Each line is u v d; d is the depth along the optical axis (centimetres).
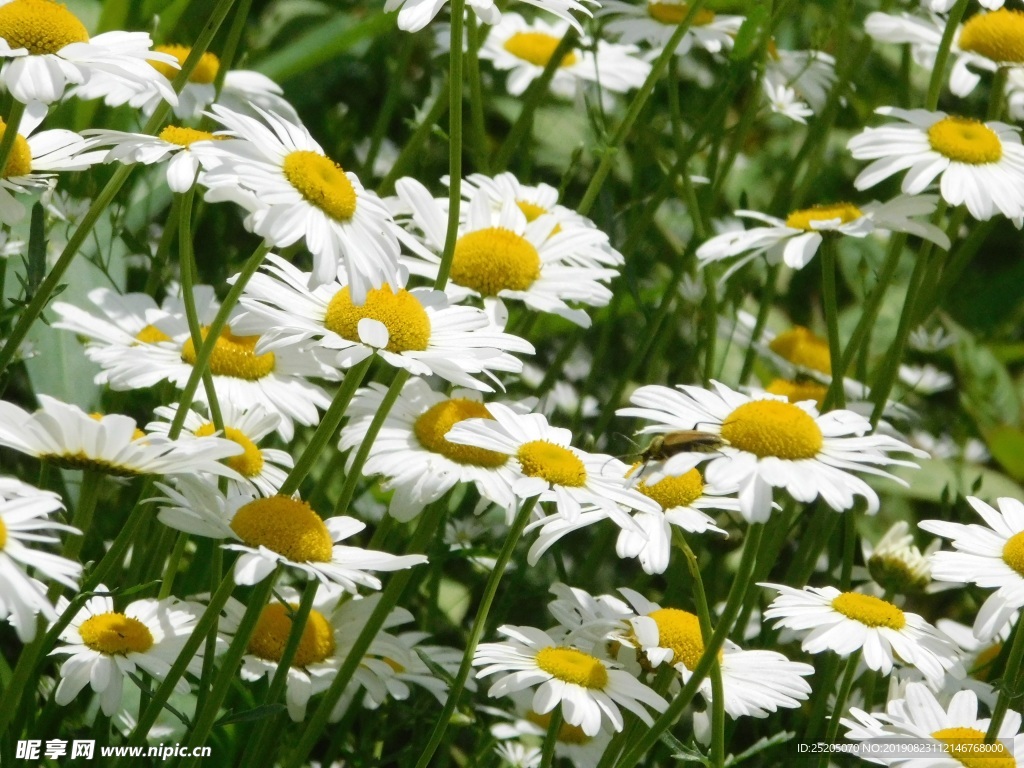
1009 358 218
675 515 173
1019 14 185
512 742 180
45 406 166
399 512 173
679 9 190
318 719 172
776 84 192
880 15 188
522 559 183
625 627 173
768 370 197
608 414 185
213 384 174
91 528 179
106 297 177
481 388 171
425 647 177
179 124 186
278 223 169
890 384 180
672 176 186
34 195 180
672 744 170
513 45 193
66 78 170
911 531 193
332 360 171
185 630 172
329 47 192
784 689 172
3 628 181
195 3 199
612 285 188
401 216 183
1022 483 195
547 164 217
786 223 182
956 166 180
